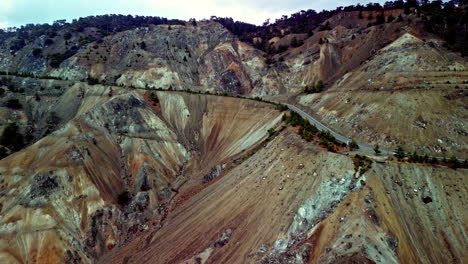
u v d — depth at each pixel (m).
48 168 77.00
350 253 44.31
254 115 102.81
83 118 95.81
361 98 92.06
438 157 67.62
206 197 73.62
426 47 101.00
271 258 51.25
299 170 62.03
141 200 80.62
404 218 50.12
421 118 76.69
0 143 96.69
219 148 100.00
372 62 110.88
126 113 101.94
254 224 58.34
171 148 99.12
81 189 76.88
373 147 73.12
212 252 57.91
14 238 65.44
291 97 125.81
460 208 50.38
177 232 66.94
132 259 65.06
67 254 65.94
